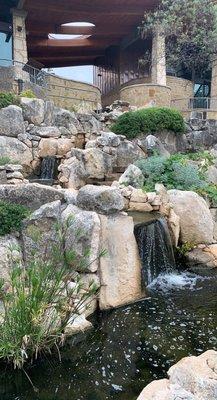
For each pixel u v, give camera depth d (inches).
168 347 151.8
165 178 315.3
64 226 181.9
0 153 339.9
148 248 224.2
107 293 184.9
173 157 354.3
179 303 194.4
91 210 189.2
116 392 126.3
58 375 135.6
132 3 689.6
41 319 139.2
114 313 180.9
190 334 161.9
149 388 110.4
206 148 468.8
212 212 301.7
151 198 265.3
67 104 602.9
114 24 799.7
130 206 262.2
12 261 156.2
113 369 138.5
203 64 624.4
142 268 214.2
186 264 253.0
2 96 367.6
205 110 655.8
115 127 430.0
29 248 175.6
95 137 416.5
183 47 559.2
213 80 748.0
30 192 189.6
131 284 194.5
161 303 193.9
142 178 307.9
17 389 128.5
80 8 700.7
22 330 133.6
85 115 422.3
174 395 100.7
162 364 140.5
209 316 179.0
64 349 150.3
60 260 161.9
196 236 265.9
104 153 350.0
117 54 948.6
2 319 143.9
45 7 674.2
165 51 625.6
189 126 467.2
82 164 338.6
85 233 178.7
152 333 162.7
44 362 142.0
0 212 173.2
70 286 163.2
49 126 388.8
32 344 139.0
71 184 321.1
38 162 371.6
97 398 123.9
